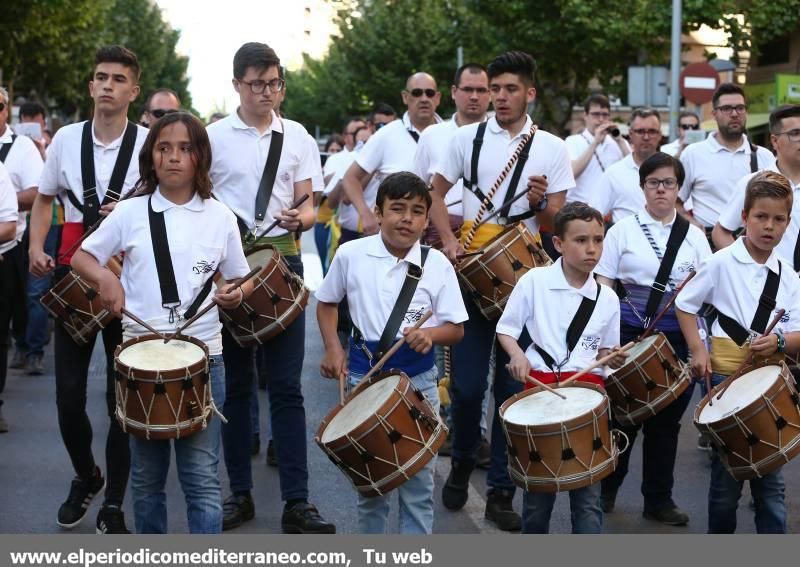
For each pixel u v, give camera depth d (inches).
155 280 204.7
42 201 255.6
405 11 1290.6
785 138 274.1
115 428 240.7
